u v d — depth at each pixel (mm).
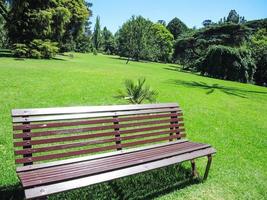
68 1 41500
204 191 4551
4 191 3852
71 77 17609
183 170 5148
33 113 3510
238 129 9930
